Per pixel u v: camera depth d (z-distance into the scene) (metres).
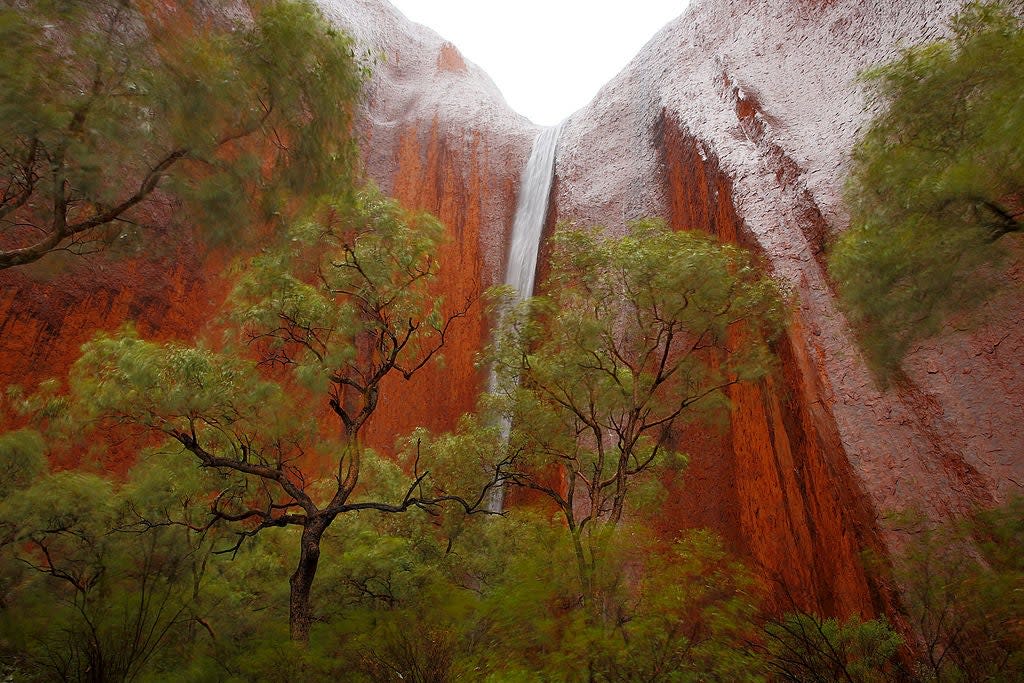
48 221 7.34
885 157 8.40
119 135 5.69
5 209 6.20
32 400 9.48
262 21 6.98
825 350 13.80
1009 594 5.75
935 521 10.48
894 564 10.28
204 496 9.65
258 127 6.95
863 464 12.02
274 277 9.19
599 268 11.07
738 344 13.60
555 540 6.49
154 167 6.33
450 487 11.37
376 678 5.58
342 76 7.63
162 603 6.19
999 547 6.52
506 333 11.45
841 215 14.70
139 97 5.76
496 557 9.85
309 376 8.88
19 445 8.64
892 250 8.05
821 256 14.91
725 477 15.52
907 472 11.39
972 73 7.61
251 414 8.90
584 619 5.33
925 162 7.83
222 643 6.75
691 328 11.01
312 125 7.54
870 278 8.38
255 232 7.59
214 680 5.92
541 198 30.73
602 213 25.53
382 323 9.77
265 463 9.16
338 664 5.79
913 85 8.21
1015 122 6.18
